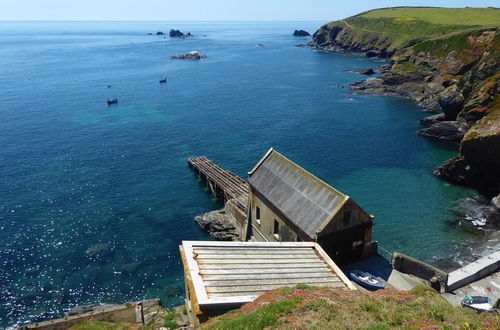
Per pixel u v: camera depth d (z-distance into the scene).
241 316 19.34
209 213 55.59
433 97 115.25
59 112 107.56
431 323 17.69
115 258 47.62
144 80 155.38
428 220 54.91
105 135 90.00
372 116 105.81
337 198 34.75
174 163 75.69
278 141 87.12
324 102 120.38
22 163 73.69
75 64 197.62
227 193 58.94
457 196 62.09
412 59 140.75
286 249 30.61
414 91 126.56
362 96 128.12
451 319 18.30
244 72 174.12
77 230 52.94
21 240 50.41
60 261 46.78
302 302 19.77
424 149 82.00
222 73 171.75
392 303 20.20
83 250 48.88
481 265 37.97
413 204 59.50
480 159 63.91
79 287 42.78
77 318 30.48
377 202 60.09
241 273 26.31
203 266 26.75
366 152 80.50
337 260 35.22
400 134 91.44
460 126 84.69
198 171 70.62
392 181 67.44
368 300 20.33
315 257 29.95
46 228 53.16
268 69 181.62
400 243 49.56
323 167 73.38
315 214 35.16
